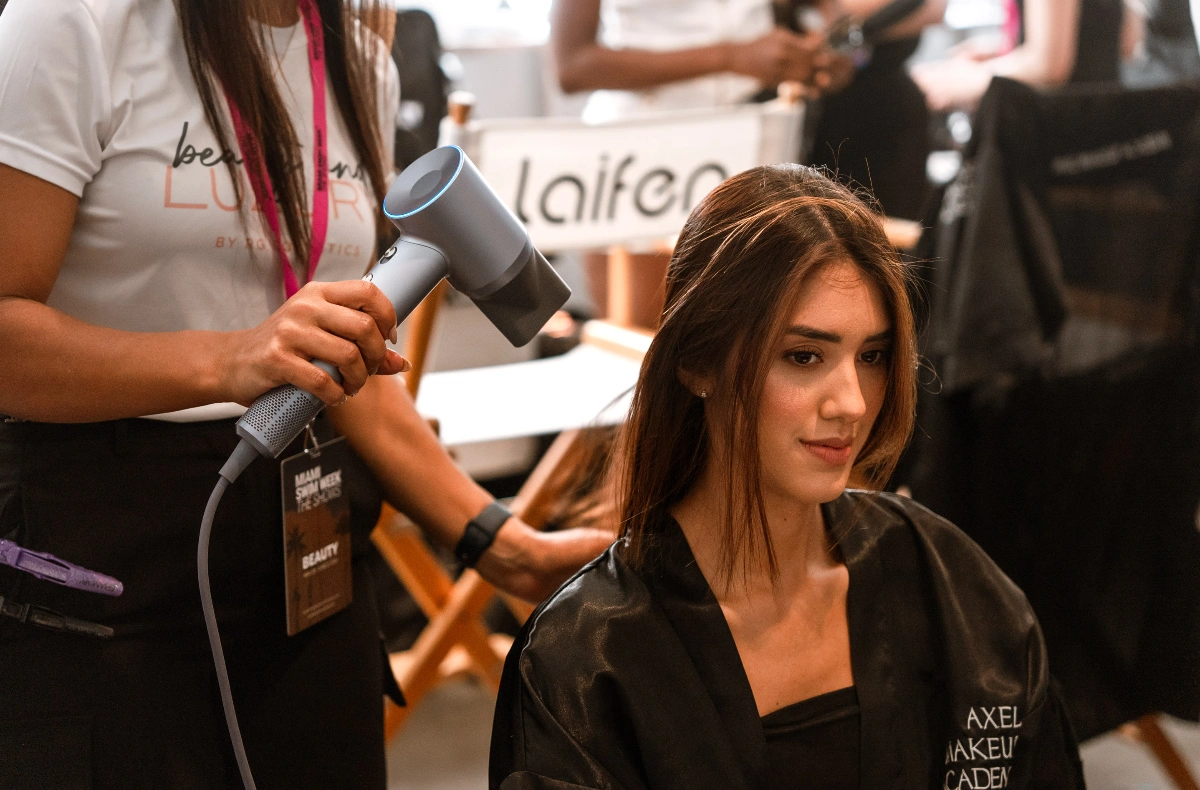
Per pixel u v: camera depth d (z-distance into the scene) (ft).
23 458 2.74
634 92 6.95
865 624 2.98
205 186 2.80
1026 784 3.02
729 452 2.71
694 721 2.72
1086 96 4.84
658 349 2.81
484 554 3.70
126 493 2.80
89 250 2.74
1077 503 5.39
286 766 3.20
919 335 4.34
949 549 3.16
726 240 2.66
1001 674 3.03
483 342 9.37
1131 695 5.51
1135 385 5.26
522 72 12.48
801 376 2.62
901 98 7.72
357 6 3.31
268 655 3.12
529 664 2.74
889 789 2.89
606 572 2.91
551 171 5.33
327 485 3.18
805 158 7.69
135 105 2.69
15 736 2.76
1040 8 7.16
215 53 2.74
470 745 7.07
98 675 2.80
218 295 2.92
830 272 2.57
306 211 3.03
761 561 2.83
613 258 6.64
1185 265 5.13
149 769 2.87
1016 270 4.90
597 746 2.64
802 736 2.86
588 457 4.00
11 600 2.74
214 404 2.88
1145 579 5.43
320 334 2.41
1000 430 5.26
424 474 3.67
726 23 6.81
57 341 2.54
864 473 3.28
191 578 2.90
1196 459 5.32
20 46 2.51
